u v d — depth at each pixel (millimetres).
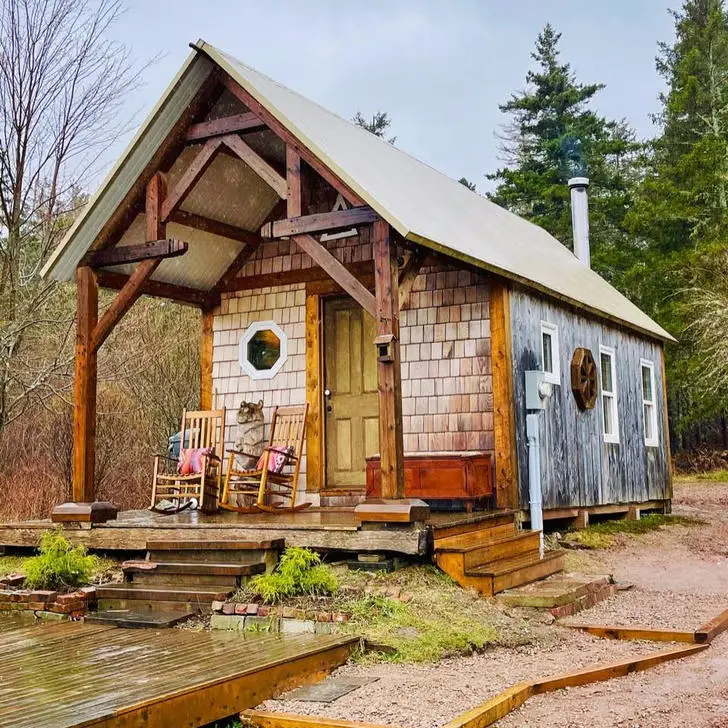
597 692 5027
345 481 10266
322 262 7832
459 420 9703
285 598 6418
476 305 9758
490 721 4402
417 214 8312
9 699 4328
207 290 11344
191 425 10414
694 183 26406
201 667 4902
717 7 31656
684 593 8336
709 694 4906
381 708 4566
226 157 9531
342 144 9023
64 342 14273
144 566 7148
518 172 33156
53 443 16156
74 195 13727
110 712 4023
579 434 11680
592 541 11141
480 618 6473
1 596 7039
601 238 30016
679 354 25078
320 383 10477
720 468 26062
